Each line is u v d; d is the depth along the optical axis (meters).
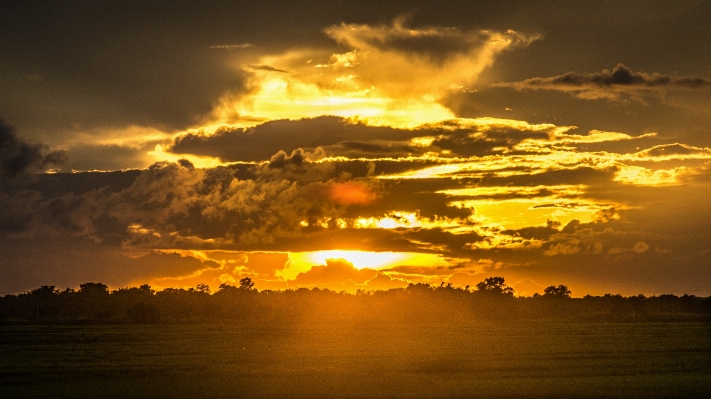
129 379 70.88
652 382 67.94
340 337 131.38
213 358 90.06
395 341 118.94
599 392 62.03
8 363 85.44
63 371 77.44
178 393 62.72
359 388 64.19
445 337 129.75
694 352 97.69
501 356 91.06
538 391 62.56
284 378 70.50
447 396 60.09
